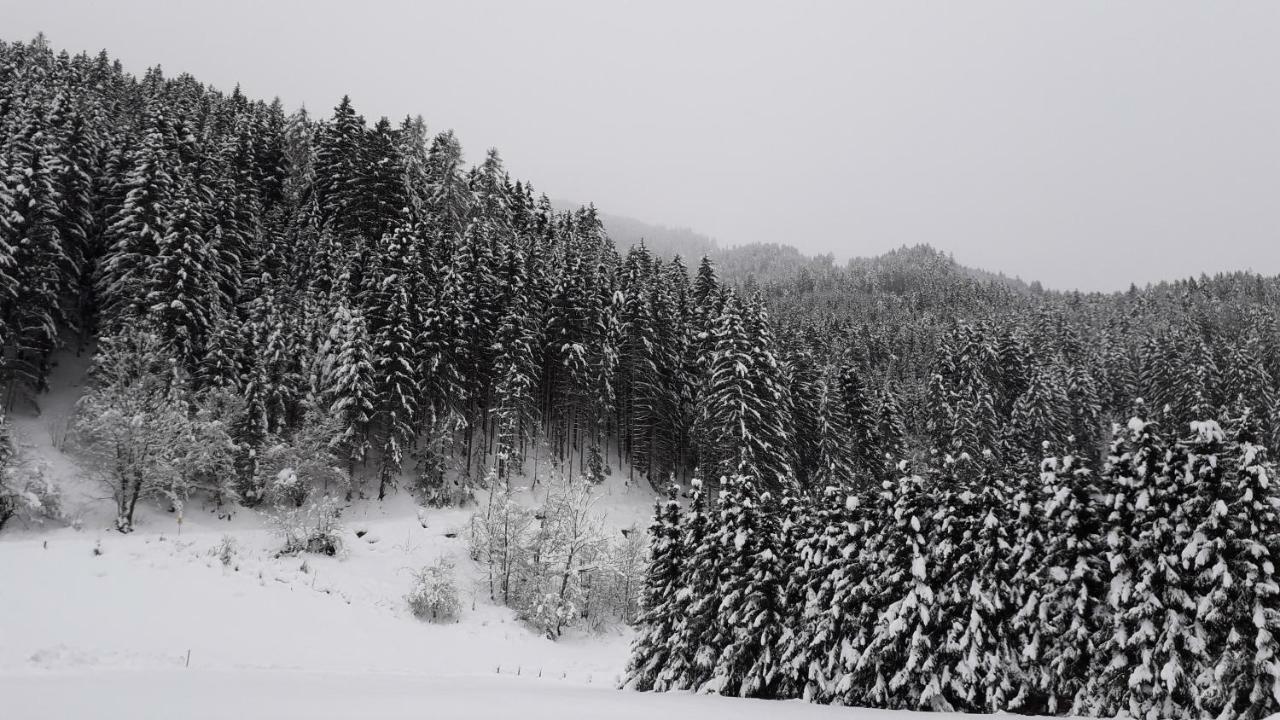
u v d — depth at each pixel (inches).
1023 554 721.6
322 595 1277.1
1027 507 737.6
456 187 2716.5
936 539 770.8
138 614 991.6
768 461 1888.5
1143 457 681.0
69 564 1088.2
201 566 1219.2
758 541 924.6
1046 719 665.0
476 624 1395.2
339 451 1770.4
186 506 1608.0
